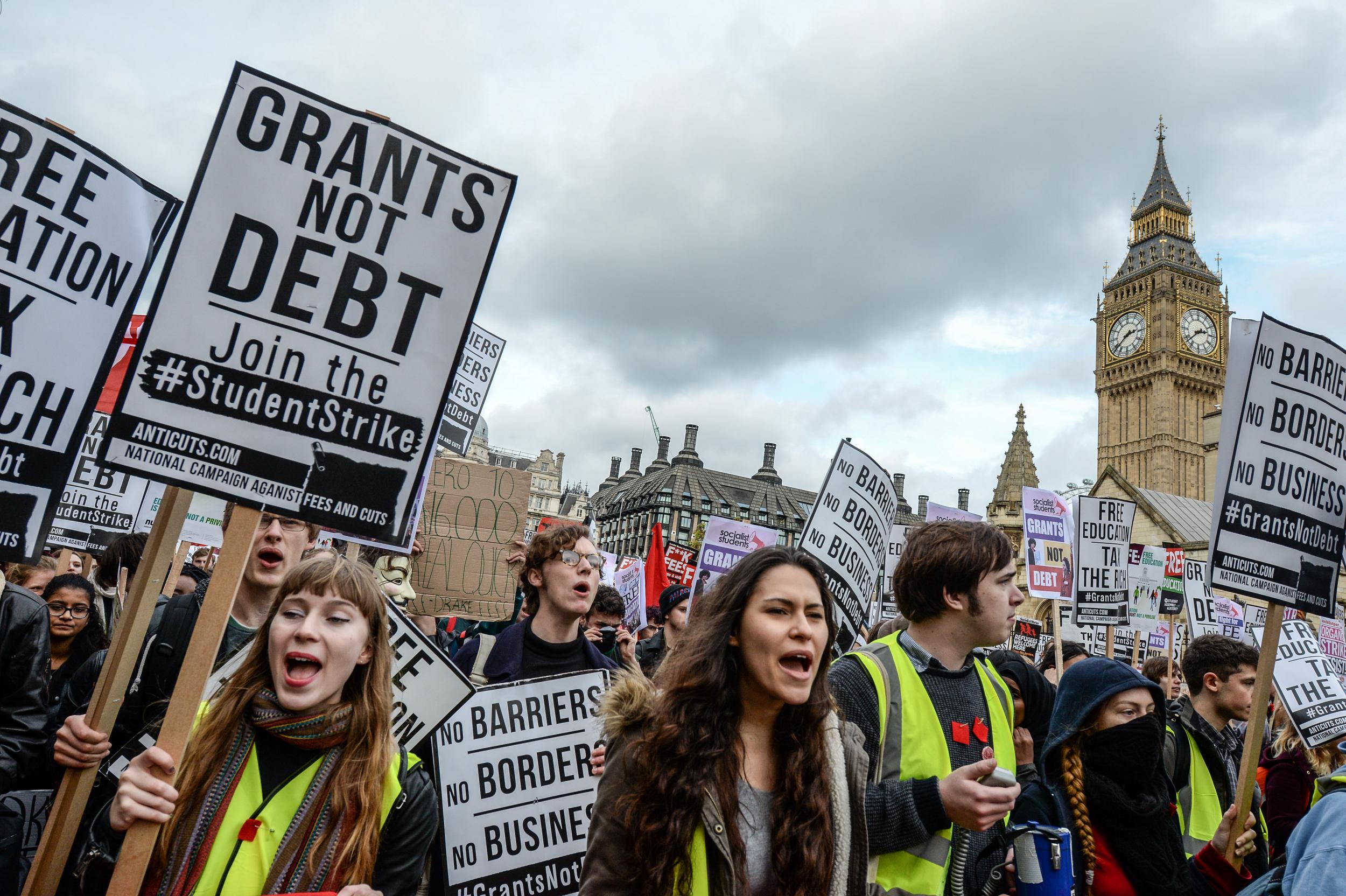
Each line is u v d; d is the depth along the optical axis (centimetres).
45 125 286
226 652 345
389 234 291
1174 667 1041
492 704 392
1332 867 245
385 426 285
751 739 244
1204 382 8412
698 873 217
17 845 344
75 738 236
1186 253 8838
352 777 254
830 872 229
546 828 386
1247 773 402
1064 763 339
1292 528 468
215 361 265
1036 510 1188
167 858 236
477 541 633
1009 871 294
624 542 10806
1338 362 495
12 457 277
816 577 249
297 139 281
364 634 266
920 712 316
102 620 542
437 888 369
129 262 301
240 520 256
